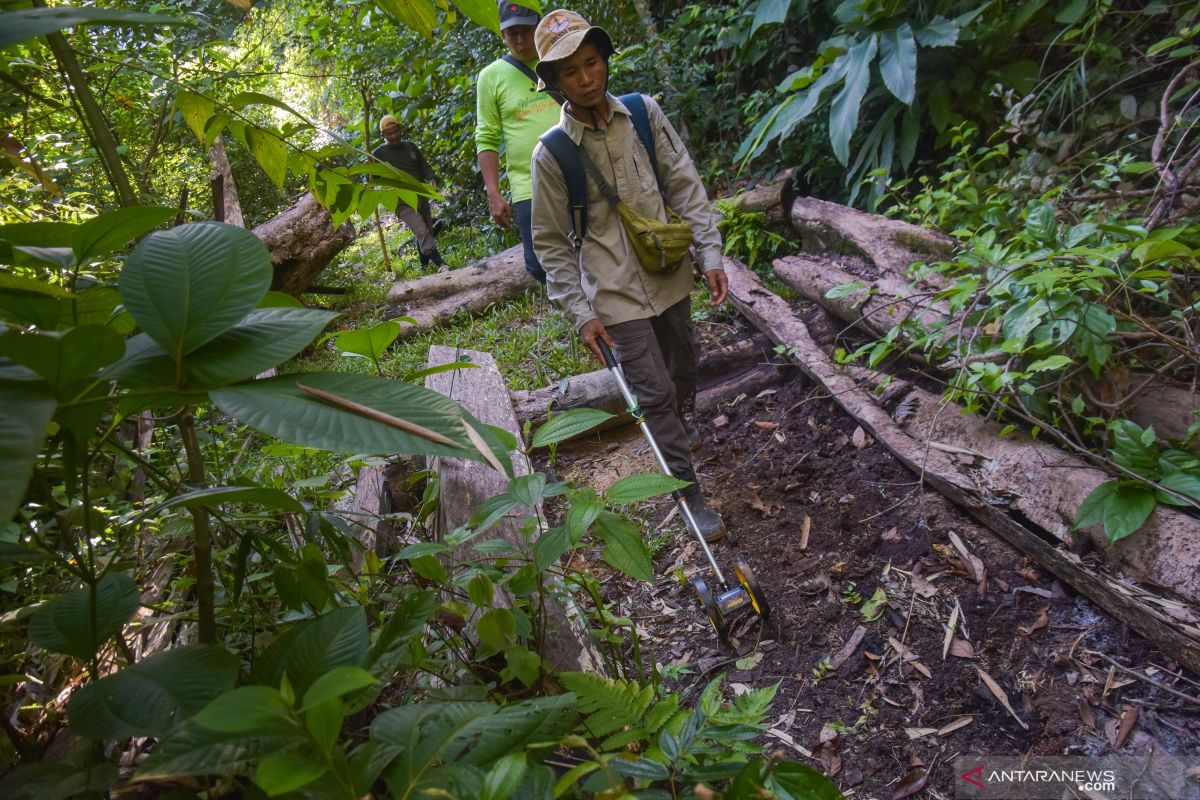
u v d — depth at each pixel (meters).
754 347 4.40
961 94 4.88
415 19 1.53
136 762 1.54
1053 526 2.54
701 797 0.97
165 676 1.13
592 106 2.82
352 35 8.62
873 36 4.84
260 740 0.98
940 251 4.01
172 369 1.00
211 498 1.17
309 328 1.08
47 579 2.00
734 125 6.55
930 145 5.45
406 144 7.76
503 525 2.50
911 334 3.35
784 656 2.51
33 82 2.03
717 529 3.10
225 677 1.14
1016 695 2.18
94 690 1.11
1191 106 3.81
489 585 1.56
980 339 2.99
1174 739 1.94
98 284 1.31
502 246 7.52
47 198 3.52
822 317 4.38
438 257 7.89
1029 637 2.33
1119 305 2.85
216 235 1.09
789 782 1.16
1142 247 2.29
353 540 1.71
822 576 2.79
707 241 3.06
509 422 3.72
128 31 3.98
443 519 2.65
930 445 3.04
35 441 0.78
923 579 2.64
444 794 0.94
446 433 1.00
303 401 0.99
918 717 2.20
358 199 1.73
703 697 1.47
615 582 2.98
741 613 2.69
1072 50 4.50
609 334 3.03
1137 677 2.11
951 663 2.32
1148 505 2.31
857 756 2.13
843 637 2.52
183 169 7.04
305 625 1.22
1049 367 2.48
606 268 2.97
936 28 4.67
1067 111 4.47
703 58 7.15
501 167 7.30
